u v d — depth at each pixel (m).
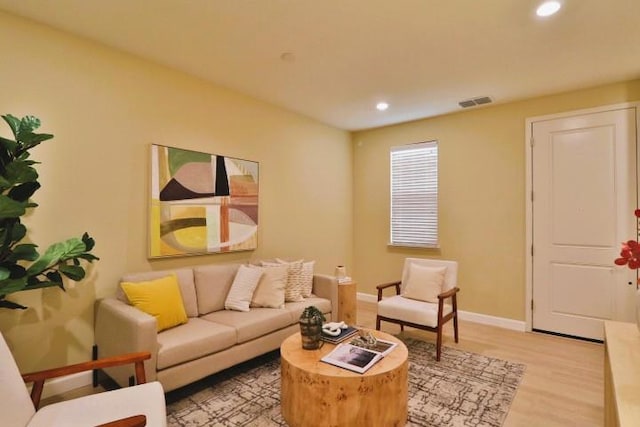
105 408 1.58
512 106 4.01
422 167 4.73
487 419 2.22
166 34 2.56
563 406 2.38
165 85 3.09
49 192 2.45
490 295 4.16
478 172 4.25
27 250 1.97
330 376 1.89
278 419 2.21
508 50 2.78
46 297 2.44
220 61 3.00
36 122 2.02
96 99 2.67
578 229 3.63
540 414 2.28
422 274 3.65
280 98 3.88
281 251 4.21
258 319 2.88
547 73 3.21
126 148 2.84
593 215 3.55
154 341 2.19
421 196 4.75
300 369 1.97
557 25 2.41
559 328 3.74
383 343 2.34
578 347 3.41
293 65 3.06
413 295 3.62
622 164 3.41
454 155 4.43
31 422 1.50
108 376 2.51
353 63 3.03
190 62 3.02
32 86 2.38
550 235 3.78
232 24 2.43
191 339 2.41
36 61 2.39
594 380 2.75
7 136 2.28
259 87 3.57
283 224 4.24
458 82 3.43
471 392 2.56
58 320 2.49
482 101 3.96
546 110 3.80
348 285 3.81
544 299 3.82
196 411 2.29
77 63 2.57
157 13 2.29
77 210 2.57
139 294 2.52
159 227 3.01
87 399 1.64
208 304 3.09
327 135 4.91
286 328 3.10
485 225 4.20
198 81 3.34
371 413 1.90
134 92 2.89
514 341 3.59
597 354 3.25
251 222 3.79
